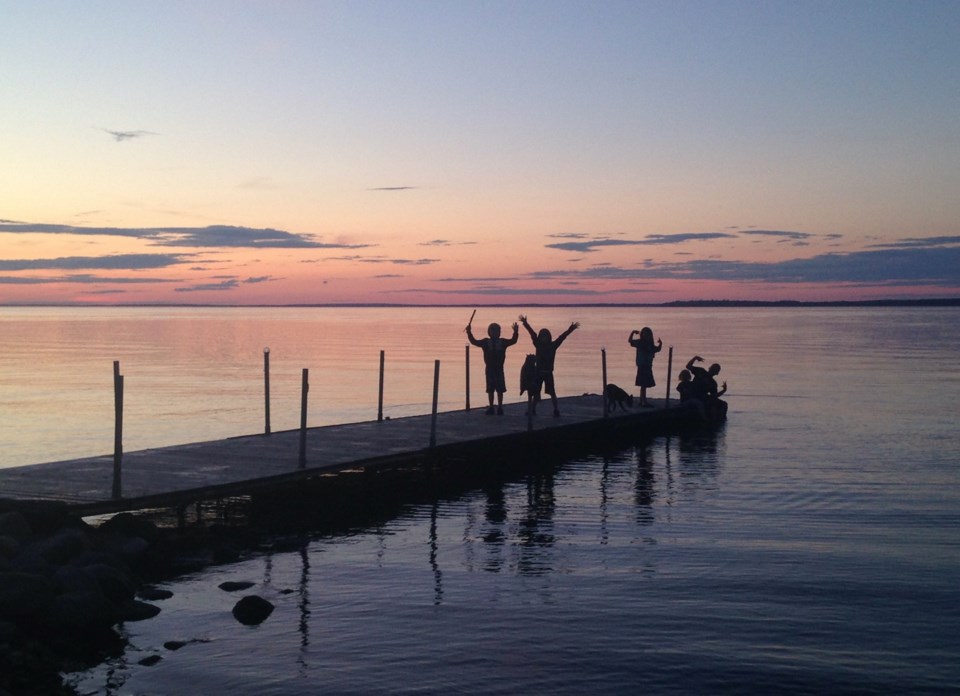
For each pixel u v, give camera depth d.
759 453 21.39
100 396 34.03
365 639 9.38
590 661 8.79
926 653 8.97
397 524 14.55
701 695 8.08
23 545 11.58
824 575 11.41
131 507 12.71
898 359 54.62
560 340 23.09
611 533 13.75
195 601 10.67
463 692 8.15
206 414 29.00
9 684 8.29
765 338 84.00
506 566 12.01
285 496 15.93
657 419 24.95
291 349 65.44
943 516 14.60
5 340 80.00
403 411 30.09
